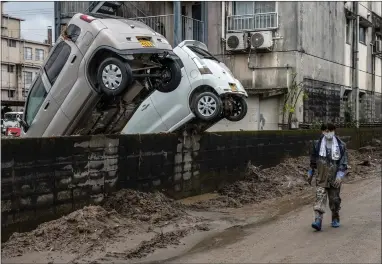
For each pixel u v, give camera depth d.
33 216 6.79
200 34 20.55
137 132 11.48
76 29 9.09
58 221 6.97
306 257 6.41
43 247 6.34
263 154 13.99
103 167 8.20
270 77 20.95
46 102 9.56
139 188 9.14
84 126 9.70
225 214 9.40
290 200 11.09
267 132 14.24
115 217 7.69
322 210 7.95
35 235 6.59
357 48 26.72
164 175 9.90
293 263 6.15
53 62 9.51
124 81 8.36
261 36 20.66
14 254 6.07
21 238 6.46
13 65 60.41
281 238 7.48
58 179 7.23
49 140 7.07
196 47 11.95
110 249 6.52
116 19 9.23
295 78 20.58
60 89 9.31
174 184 10.23
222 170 11.95
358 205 10.19
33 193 6.79
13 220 6.48
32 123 9.86
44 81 9.63
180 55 11.32
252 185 12.25
